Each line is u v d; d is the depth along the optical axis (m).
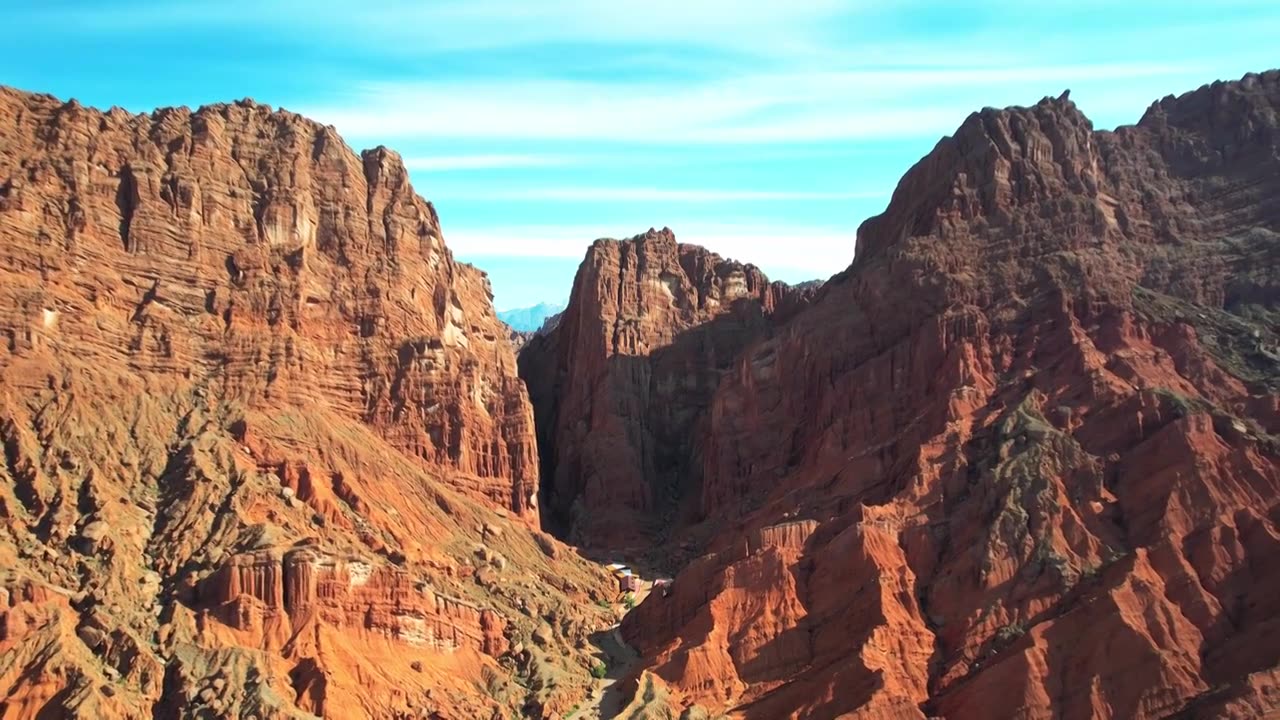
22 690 112.31
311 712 120.50
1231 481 143.88
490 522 165.25
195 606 126.38
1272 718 116.75
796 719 129.88
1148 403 152.50
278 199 163.88
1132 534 142.62
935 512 150.75
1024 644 131.25
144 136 157.50
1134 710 124.50
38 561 123.19
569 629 150.38
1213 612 132.50
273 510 137.50
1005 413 158.50
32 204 143.75
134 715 114.12
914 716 127.38
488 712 131.12
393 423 166.62
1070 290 173.12
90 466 133.00
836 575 144.88
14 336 136.88
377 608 133.12
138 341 146.75
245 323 155.62
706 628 142.38
